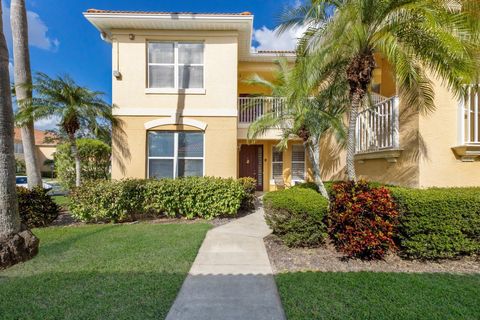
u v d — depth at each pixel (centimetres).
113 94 991
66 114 886
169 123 998
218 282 388
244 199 922
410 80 561
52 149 3206
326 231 532
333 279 388
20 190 723
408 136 662
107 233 644
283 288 362
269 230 690
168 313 307
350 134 626
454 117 630
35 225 719
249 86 1415
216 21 952
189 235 624
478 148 601
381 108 786
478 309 310
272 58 1247
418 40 523
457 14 491
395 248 479
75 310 310
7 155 490
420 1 478
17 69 869
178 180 835
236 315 305
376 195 472
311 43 602
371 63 579
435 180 622
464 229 455
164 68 1014
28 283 377
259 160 1431
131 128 995
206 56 1009
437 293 346
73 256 485
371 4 511
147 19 934
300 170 1398
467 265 453
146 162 1002
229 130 1012
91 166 1364
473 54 512
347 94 750
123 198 768
